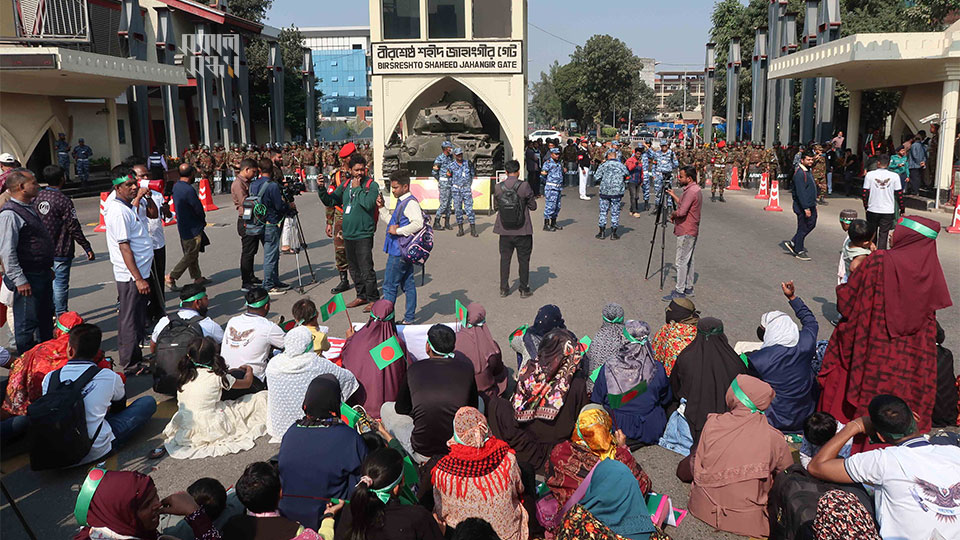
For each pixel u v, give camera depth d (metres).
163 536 3.53
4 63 20.30
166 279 10.77
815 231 15.19
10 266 6.76
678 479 5.03
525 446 4.94
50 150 26.91
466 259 12.80
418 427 4.74
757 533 4.30
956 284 9.96
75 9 22.06
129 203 7.13
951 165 17.91
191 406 5.59
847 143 25.25
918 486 3.40
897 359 5.03
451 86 22.45
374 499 3.33
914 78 19.81
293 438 4.20
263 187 9.94
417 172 20.17
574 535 3.47
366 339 5.98
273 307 9.55
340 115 100.25
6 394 5.75
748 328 8.22
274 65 40.00
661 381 5.57
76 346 5.50
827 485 3.94
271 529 3.60
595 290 10.23
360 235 9.07
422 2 19.50
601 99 88.44
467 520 2.92
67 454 5.10
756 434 4.37
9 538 4.39
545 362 4.97
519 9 19.38
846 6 38.09
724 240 14.27
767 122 31.42
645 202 20.62
